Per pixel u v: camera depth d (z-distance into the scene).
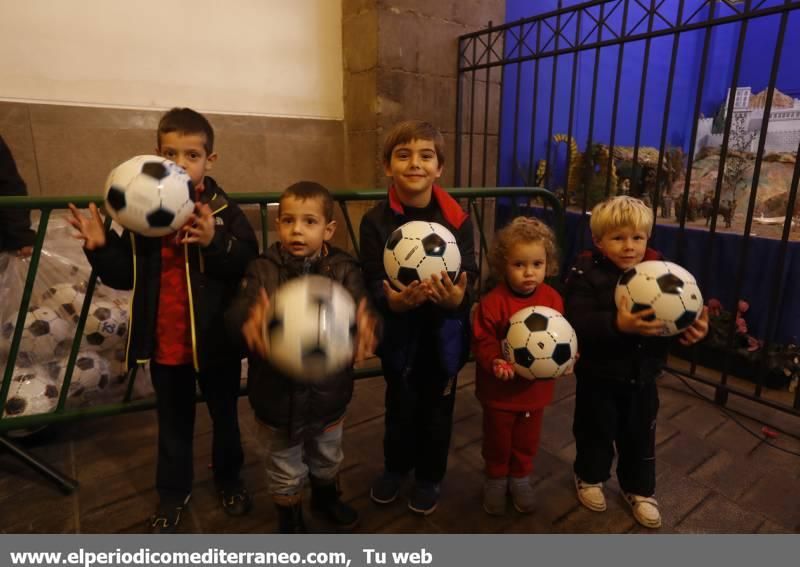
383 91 4.09
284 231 1.59
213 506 2.07
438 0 4.23
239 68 3.86
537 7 5.02
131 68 3.47
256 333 1.43
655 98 6.11
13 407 2.30
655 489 2.22
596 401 1.95
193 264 1.73
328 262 1.65
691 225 3.83
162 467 1.90
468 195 2.67
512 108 5.03
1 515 2.02
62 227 2.79
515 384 1.89
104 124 3.42
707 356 3.73
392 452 2.01
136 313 1.71
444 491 2.19
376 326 1.55
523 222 1.88
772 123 4.95
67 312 2.62
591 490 2.09
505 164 5.14
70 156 3.35
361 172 4.33
